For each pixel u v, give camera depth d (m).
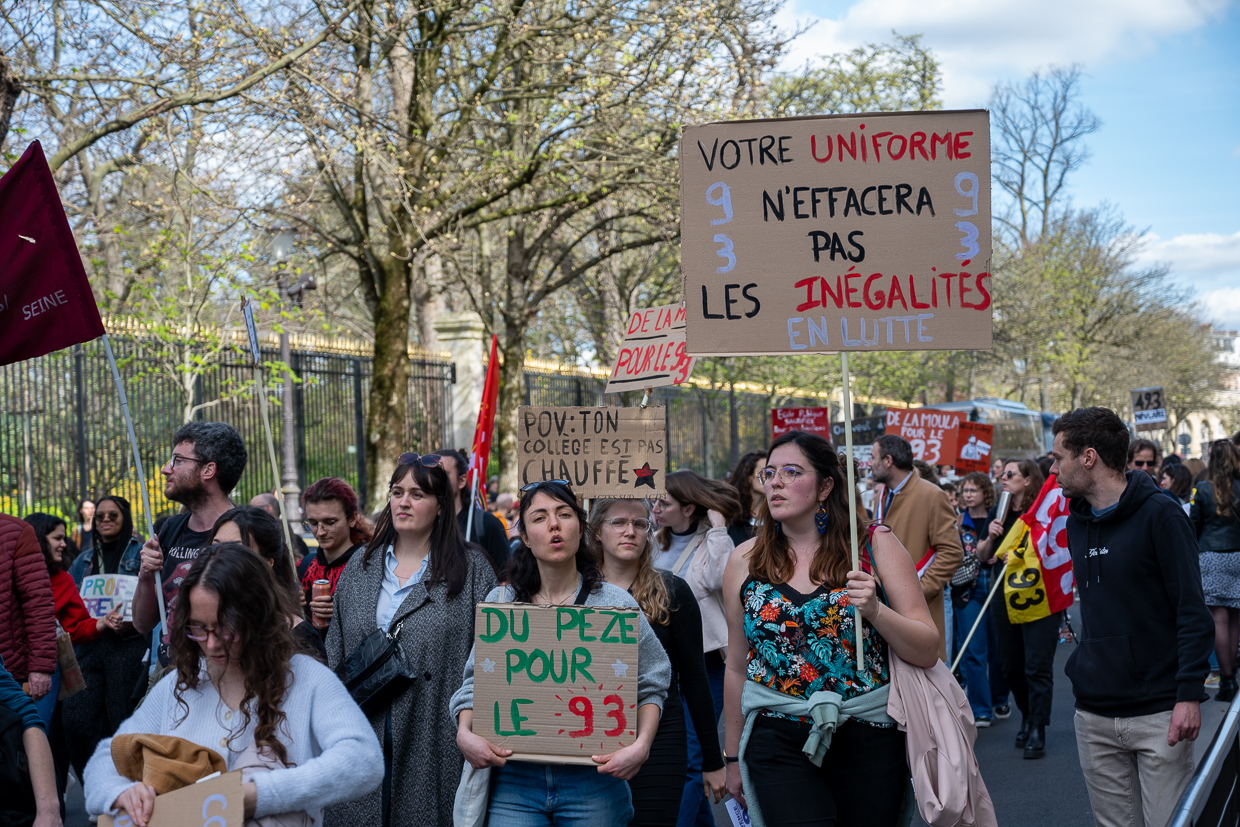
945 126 3.90
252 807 2.62
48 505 12.34
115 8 11.65
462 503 6.38
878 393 34.72
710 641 5.53
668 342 6.25
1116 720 4.06
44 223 4.64
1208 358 55.06
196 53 12.03
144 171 15.09
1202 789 2.44
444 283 23.39
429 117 15.87
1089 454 4.12
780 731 3.57
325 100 13.48
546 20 15.93
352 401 17.03
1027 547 7.50
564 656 3.41
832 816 3.52
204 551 2.85
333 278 25.81
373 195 16.75
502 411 18.89
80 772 5.97
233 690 2.86
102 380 13.02
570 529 3.66
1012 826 5.95
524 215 18.61
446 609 4.12
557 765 3.46
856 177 3.93
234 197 15.21
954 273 3.89
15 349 4.66
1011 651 7.99
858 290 3.92
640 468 4.90
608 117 15.98
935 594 6.57
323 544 5.30
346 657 4.17
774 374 28.00
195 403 14.31
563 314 27.48
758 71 17.12
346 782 2.73
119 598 5.81
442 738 4.06
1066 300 39.81
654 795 4.09
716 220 3.98
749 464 6.46
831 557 3.60
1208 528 8.89
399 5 14.89
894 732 3.53
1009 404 39.22
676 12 15.27
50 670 4.84
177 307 14.28
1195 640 3.84
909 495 6.66
